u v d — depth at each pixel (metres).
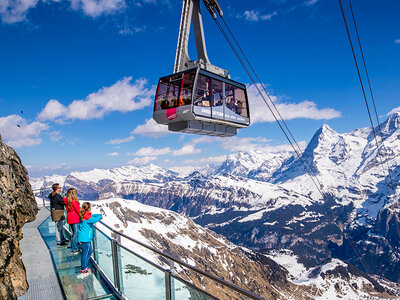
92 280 10.20
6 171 10.06
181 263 6.11
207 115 23.91
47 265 11.63
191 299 5.73
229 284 5.00
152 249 7.09
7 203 9.04
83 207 10.69
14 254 9.16
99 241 11.09
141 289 7.56
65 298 8.98
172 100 23.77
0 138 10.54
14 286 8.40
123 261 8.78
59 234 14.42
